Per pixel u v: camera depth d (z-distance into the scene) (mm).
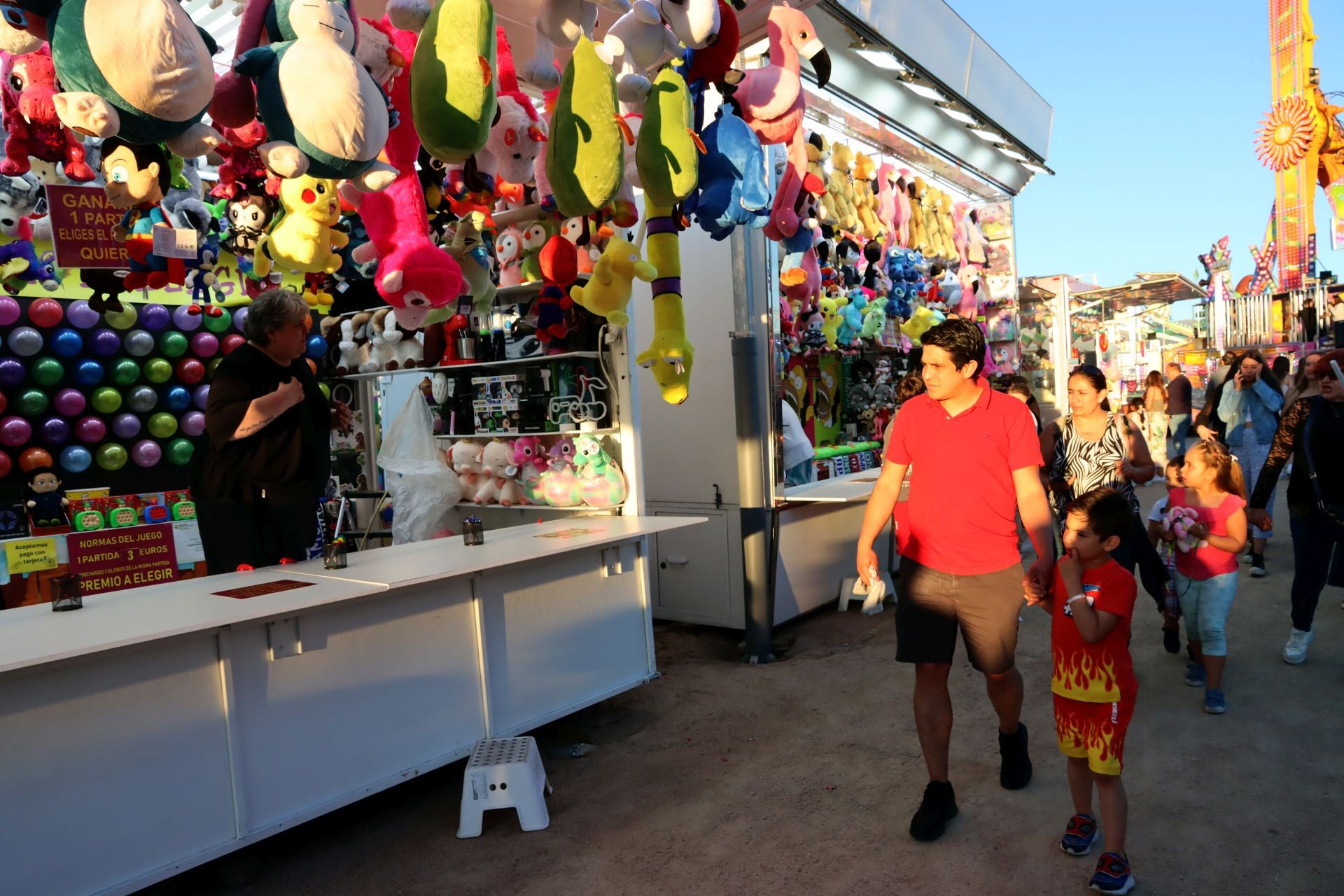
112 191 2254
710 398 5312
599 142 2562
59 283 4168
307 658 2752
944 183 7961
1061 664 2467
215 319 5090
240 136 2439
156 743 2393
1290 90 21391
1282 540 7402
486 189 2803
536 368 4754
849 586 5898
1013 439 2643
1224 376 7523
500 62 2852
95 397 4699
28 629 2342
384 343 5043
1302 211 21641
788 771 3322
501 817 3086
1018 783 3029
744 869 2617
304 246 2801
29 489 4535
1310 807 2797
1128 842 2646
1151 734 3477
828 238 5945
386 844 2918
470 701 3266
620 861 2715
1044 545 2582
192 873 2785
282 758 2684
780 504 5062
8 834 2123
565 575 3697
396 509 4918
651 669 4137
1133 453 3797
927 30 6098
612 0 2666
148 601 2691
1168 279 13758
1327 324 16938
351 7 2217
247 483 3160
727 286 5141
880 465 6812
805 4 3730
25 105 2168
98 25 1654
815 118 5875
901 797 3039
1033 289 10000
